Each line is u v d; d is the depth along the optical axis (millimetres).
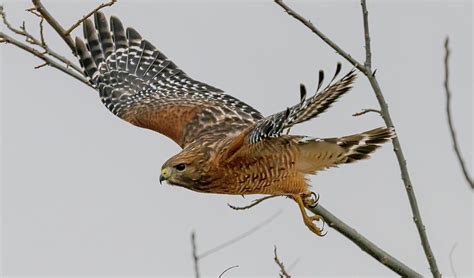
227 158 11328
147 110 13273
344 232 11898
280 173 11484
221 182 11539
